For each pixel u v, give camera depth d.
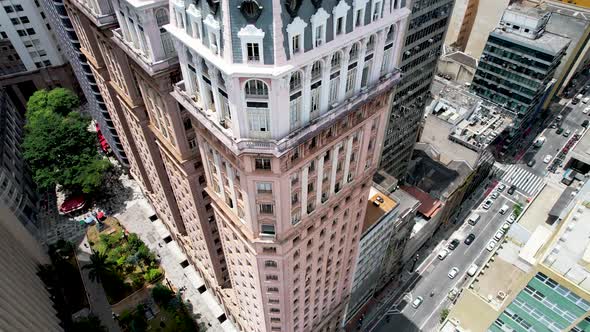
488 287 85.62
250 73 40.72
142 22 58.84
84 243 129.50
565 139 176.62
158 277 119.75
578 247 58.84
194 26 44.84
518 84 152.88
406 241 116.00
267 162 49.72
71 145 134.38
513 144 172.75
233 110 44.78
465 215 147.88
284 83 42.53
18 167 139.50
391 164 129.50
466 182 138.00
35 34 155.62
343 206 69.69
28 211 133.62
